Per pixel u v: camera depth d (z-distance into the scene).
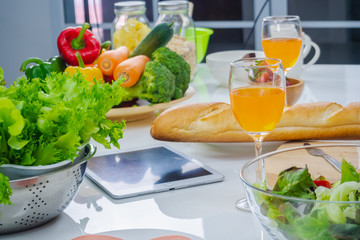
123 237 0.84
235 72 0.95
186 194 0.99
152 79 1.44
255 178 0.83
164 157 1.17
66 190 0.88
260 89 0.94
